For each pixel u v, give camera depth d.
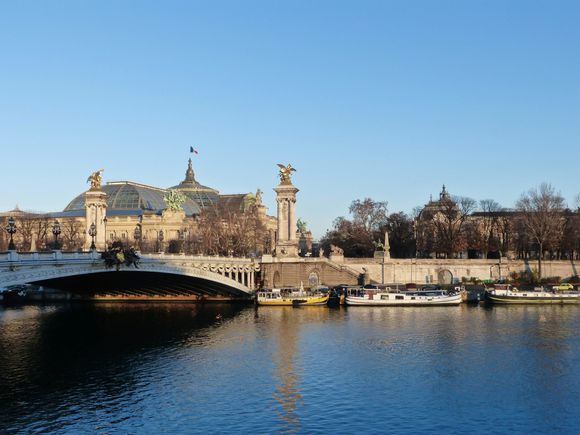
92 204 129.50
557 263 160.50
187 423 53.75
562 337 89.19
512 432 52.09
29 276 76.56
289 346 83.69
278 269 145.12
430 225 181.12
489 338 88.56
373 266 160.00
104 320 108.25
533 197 167.50
